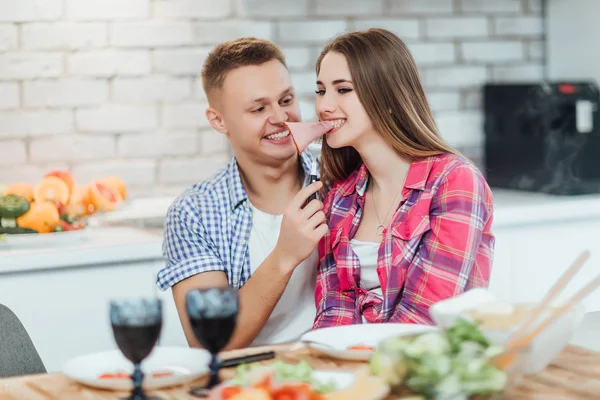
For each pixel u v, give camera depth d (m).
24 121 3.76
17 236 3.13
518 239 3.66
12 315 2.18
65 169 3.83
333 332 1.94
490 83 4.36
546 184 3.99
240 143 2.49
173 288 2.46
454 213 2.20
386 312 2.23
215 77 2.50
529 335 1.55
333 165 2.50
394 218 2.27
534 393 1.58
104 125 3.87
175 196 3.99
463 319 1.55
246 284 2.32
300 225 2.25
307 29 4.12
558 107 3.96
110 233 3.45
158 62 3.92
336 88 2.32
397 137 2.29
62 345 3.13
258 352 1.86
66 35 3.79
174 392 1.66
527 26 4.52
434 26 4.35
